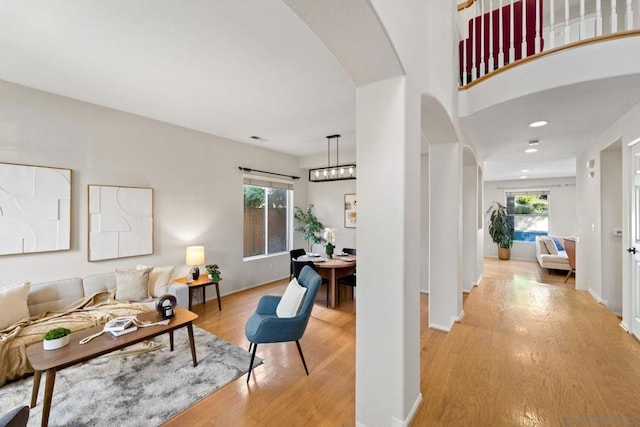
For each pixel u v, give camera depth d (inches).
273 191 235.1
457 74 121.5
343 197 239.5
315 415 76.5
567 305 154.3
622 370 90.5
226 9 71.9
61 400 82.1
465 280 191.2
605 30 136.4
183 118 151.9
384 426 68.0
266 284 218.8
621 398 77.3
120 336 89.3
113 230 137.5
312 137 187.9
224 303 172.6
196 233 173.8
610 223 155.2
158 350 111.0
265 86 114.3
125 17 74.5
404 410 66.3
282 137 188.1
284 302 106.7
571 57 94.3
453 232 130.3
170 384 89.5
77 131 127.0
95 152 132.4
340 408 79.2
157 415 76.5
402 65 64.1
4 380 88.6
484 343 111.1
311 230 242.5
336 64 98.0
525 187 333.1
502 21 119.2
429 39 84.3
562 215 315.0
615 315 141.6
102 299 126.6
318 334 127.4
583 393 79.7
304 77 107.2
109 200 136.3
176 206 163.8
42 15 73.4
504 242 323.9
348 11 51.0
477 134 147.8
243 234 207.2
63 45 86.7
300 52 91.0
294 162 247.4
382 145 68.1
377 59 62.5
